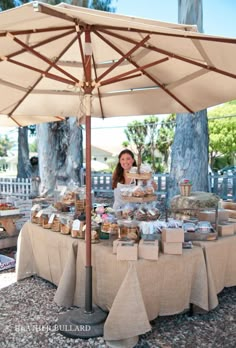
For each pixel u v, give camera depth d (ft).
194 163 23.02
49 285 11.23
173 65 9.66
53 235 10.12
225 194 28.09
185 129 23.13
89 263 8.24
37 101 12.42
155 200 8.86
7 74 10.18
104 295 8.28
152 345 7.56
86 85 8.09
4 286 11.19
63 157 28.58
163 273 7.90
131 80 11.28
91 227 8.77
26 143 54.29
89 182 8.02
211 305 8.55
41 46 8.80
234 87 9.27
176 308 8.20
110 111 13.29
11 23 6.13
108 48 9.45
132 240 8.03
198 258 8.46
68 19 6.07
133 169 8.95
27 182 32.83
